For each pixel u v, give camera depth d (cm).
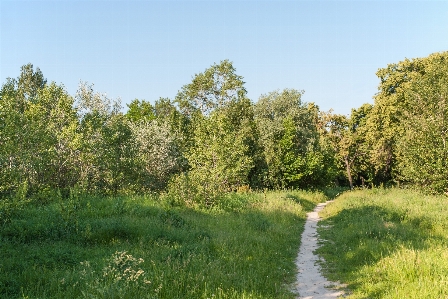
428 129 2562
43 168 1853
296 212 2148
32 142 1770
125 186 2267
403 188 3234
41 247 1012
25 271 808
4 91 1981
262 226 1544
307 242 1426
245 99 3997
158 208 1645
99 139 2220
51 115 2111
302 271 1023
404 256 933
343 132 5003
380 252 1051
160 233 1214
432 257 934
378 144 3850
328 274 980
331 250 1234
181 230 1305
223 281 801
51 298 690
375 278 865
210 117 2880
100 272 800
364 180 5512
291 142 3666
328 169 4094
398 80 3662
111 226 1199
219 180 2039
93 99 2919
